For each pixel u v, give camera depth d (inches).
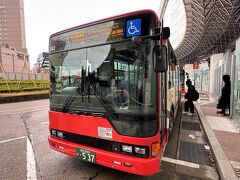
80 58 138.4
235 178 128.0
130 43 117.8
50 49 159.2
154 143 113.8
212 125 267.0
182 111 408.2
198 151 187.8
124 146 116.0
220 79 526.6
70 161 166.1
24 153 183.6
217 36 960.3
